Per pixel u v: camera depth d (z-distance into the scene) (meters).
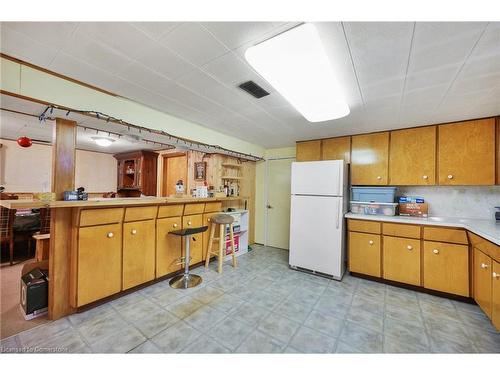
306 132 3.57
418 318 2.12
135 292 2.56
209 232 3.56
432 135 2.97
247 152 4.35
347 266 3.41
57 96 1.93
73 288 2.06
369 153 3.44
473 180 2.70
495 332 1.91
